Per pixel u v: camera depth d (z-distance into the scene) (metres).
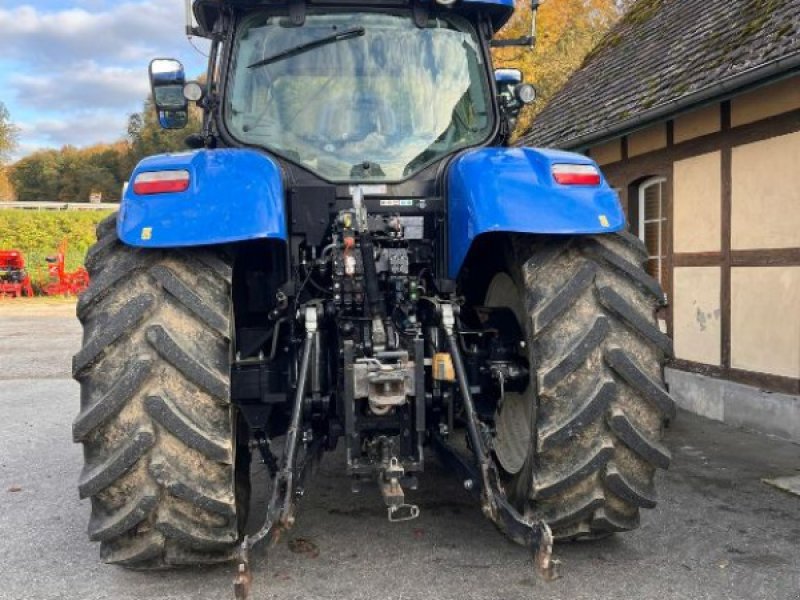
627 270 2.89
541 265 2.91
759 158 6.21
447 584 3.04
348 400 2.85
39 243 31.53
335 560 3.28
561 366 2.77
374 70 3.64
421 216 3.47
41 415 7.02
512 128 3.95
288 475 2.70
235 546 2.96
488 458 2.81
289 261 3.22
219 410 2.72
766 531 3.66
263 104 3.59
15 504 4.29
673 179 7.45
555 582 3.05
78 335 15.00
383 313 3.07
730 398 6.22
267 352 3.41
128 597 2.99
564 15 20.55
